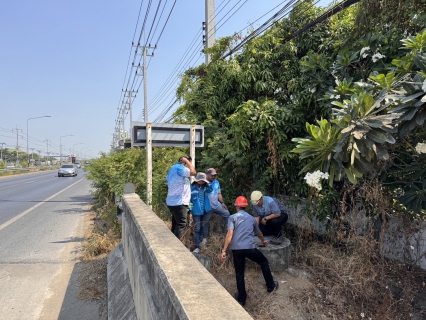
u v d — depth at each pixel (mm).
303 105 6273
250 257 4133
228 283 4602
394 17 4965
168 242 2625
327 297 4160
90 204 12688
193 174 5023
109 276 4855
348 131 3305
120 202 7082
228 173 7109
